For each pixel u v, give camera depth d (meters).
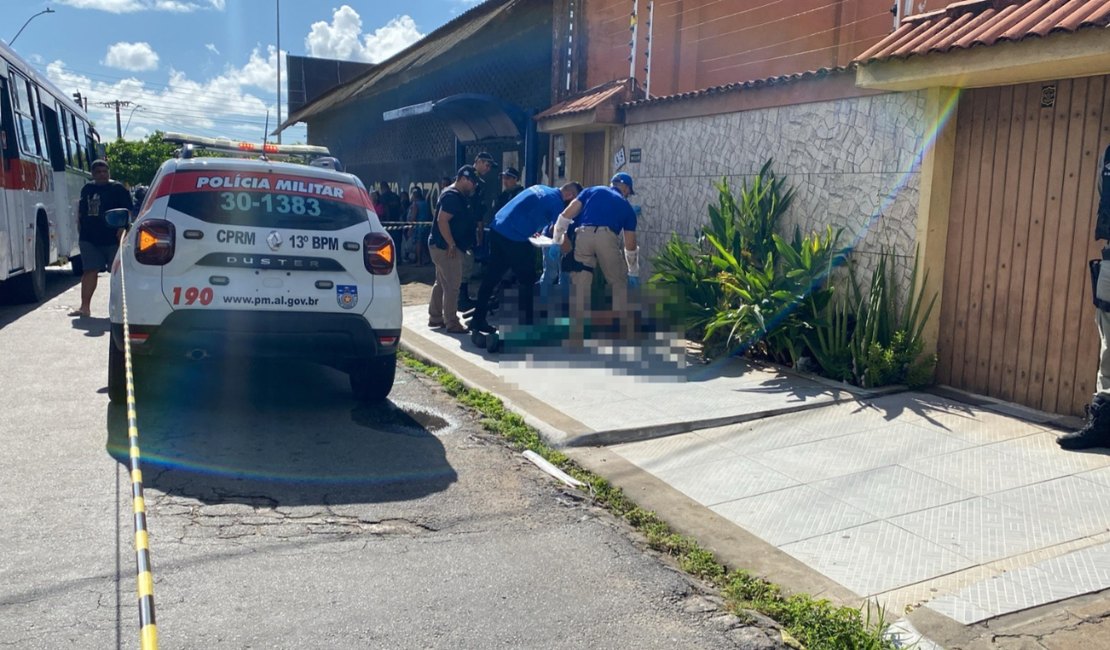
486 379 7.34
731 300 7.96
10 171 10.32
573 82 13.20
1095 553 4.04
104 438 5.69
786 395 6.70
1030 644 3.32
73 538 4.18
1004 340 6.40
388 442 5.86
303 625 3.51
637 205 10.44
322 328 5.96
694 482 5.12
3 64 10.14
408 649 3.37
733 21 11.19
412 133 20.30
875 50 6.54
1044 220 6.08
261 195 5.95
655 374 7.42
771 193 8.12
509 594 3.83
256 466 5.29
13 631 3.35
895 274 6.96
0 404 6.48
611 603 3.78
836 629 3.42
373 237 6.17
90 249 10.52
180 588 3.75
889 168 7.00
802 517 4.60
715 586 3.96
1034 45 5.35
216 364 7.64
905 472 5.14
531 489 5.09
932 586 3.84
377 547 4.25
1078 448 5.38
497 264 8.80
